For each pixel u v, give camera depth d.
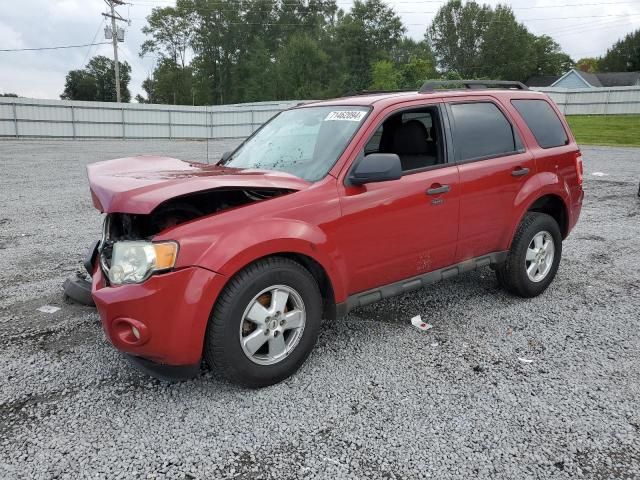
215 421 2.84
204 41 79.50
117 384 3.24
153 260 2.73
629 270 5.62
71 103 33.06
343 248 3.35
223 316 2.89
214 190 2.81
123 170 3.47
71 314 4.38
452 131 4.05
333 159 3.47
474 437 2.69
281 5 82.56
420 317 4.27
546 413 2.90
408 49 86.44
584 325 4.13
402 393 3.11
